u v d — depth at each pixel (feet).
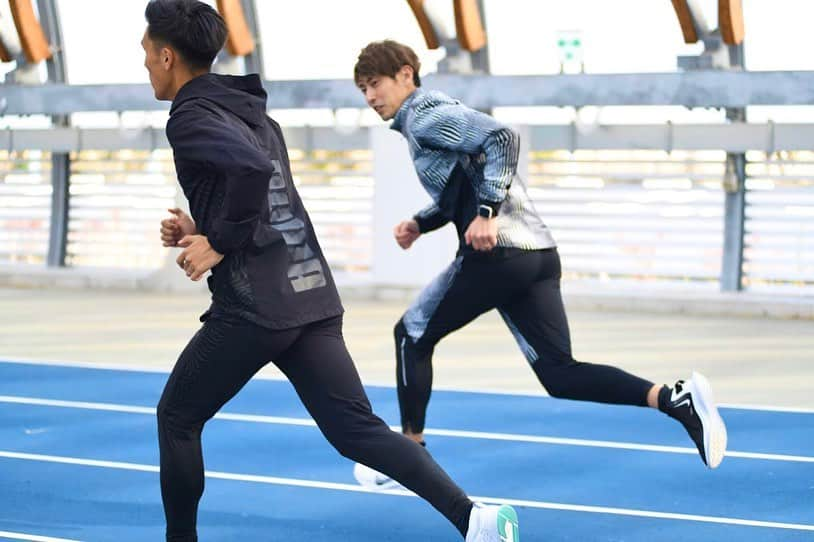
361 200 83.87
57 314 70.74
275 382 46.88
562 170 80.18
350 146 83.20
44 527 28.02
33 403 43.83
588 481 32.63
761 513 29.55
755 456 35.68
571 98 72.43
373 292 77.15
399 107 29.22
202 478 22.85
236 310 21.68
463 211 29.19
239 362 21.95
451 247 75.36
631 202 78.74
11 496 30.73
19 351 56.54
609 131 77.36
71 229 90.38
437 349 58.34
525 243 29.25
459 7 74.13
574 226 79.66
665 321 69.41
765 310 71.46
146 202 88.28
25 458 35.06
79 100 81.61
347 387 22.50
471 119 27.86
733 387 48.26
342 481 32.35
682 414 27.86
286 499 30.55
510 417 41.22
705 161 77.36
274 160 22.35
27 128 87.35
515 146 27.63
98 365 52.47
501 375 50.52
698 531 28.02
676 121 76.79
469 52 78.43
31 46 82.74
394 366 52.60
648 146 76.74
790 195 75.82
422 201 75.20
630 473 33.47
